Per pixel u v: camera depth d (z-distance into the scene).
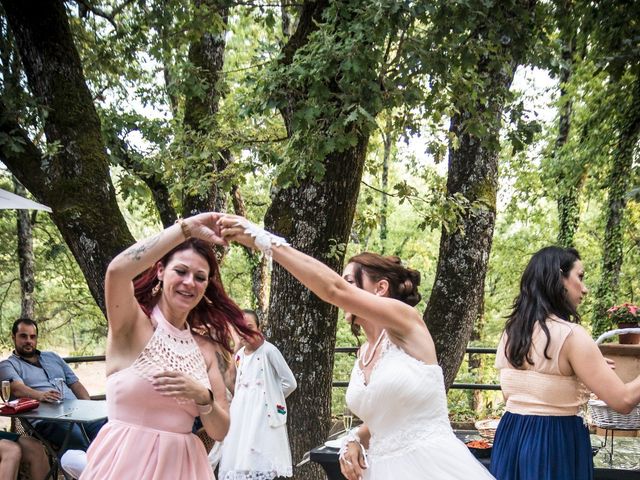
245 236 2.22
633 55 6.11
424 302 18.05
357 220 6.83
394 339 2.42
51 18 5.48
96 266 5.28
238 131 6.61
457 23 4.64
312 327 5.18
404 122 5.64
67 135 5.43
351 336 13.02
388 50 4.96
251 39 12.20
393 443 2.40
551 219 17.25
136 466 2.20
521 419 2.74
